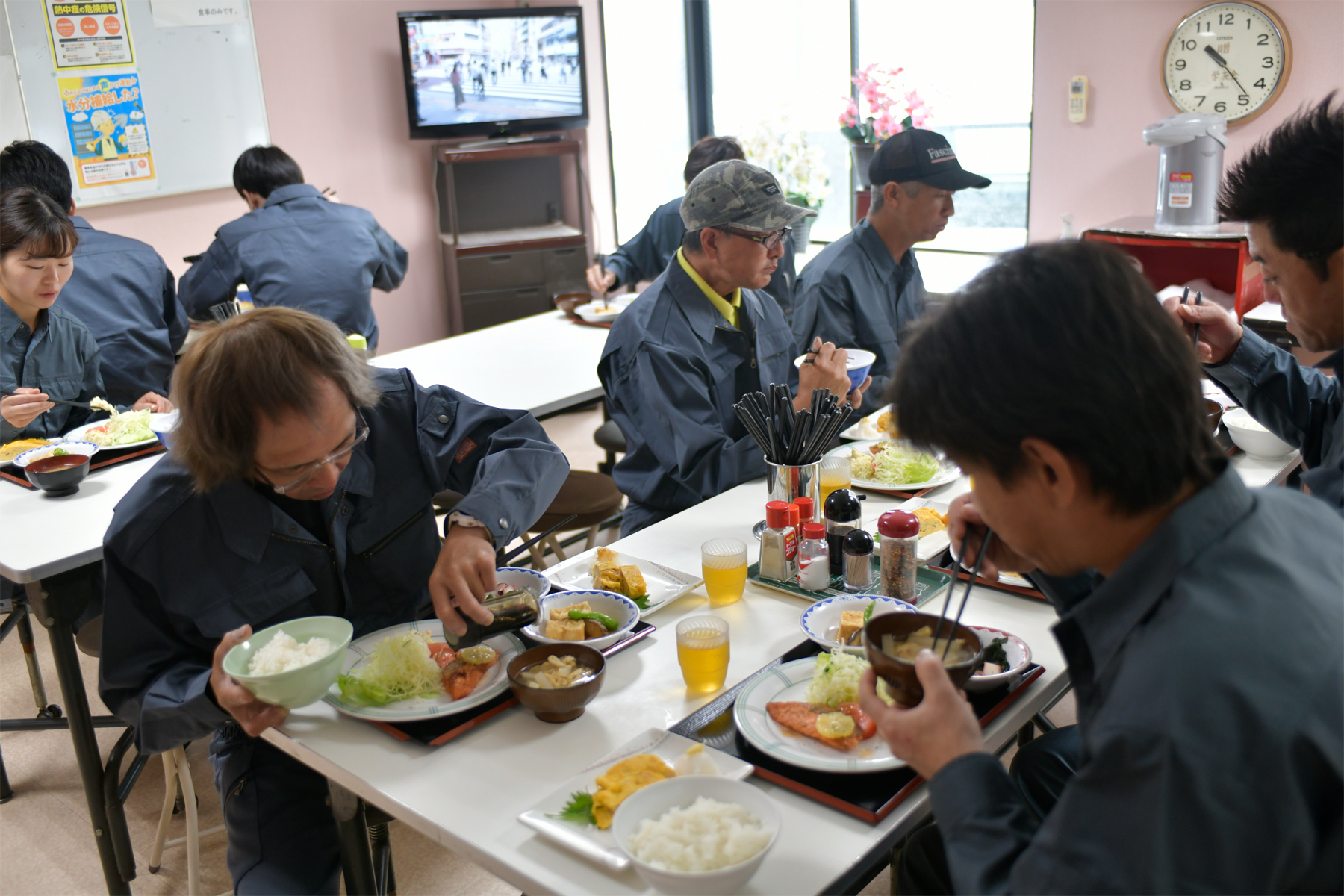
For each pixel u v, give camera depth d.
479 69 5.31
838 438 2.29
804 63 5.02
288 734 1.26
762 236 2.16
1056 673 1.29
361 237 3.88
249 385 1.21
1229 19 3.46
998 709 1.20
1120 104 3.79
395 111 5.39
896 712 0.94
